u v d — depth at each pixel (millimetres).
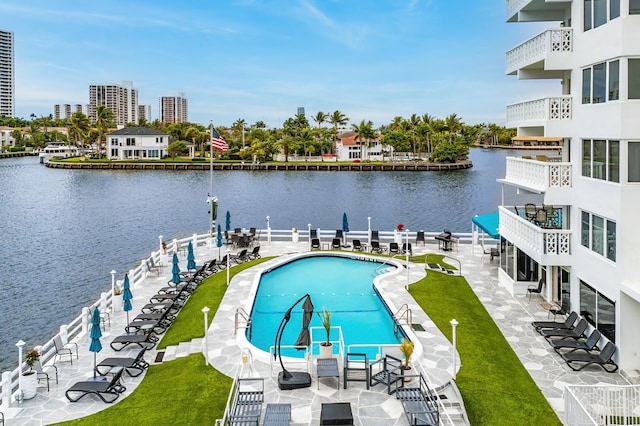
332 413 14266
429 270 33000
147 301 27453
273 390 17000
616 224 18531
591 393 15305
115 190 109500
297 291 29891
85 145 194750
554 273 25984
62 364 19781
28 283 40375
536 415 15383
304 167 159250
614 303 18875
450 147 162125
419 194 102812
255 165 159375
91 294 37625
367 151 183375
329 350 18922
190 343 21484
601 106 19703
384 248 39406
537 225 26609
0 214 77438
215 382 17812
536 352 20125
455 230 66562
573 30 22359
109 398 17000
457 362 19000
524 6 26109
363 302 27812
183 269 34125
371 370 17328
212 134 45188
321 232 47094
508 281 28516
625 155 18109
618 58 18312
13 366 25859
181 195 101875
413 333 21656
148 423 15312
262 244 42344
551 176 22828
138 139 170375
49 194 102062
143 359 20219
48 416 15805
